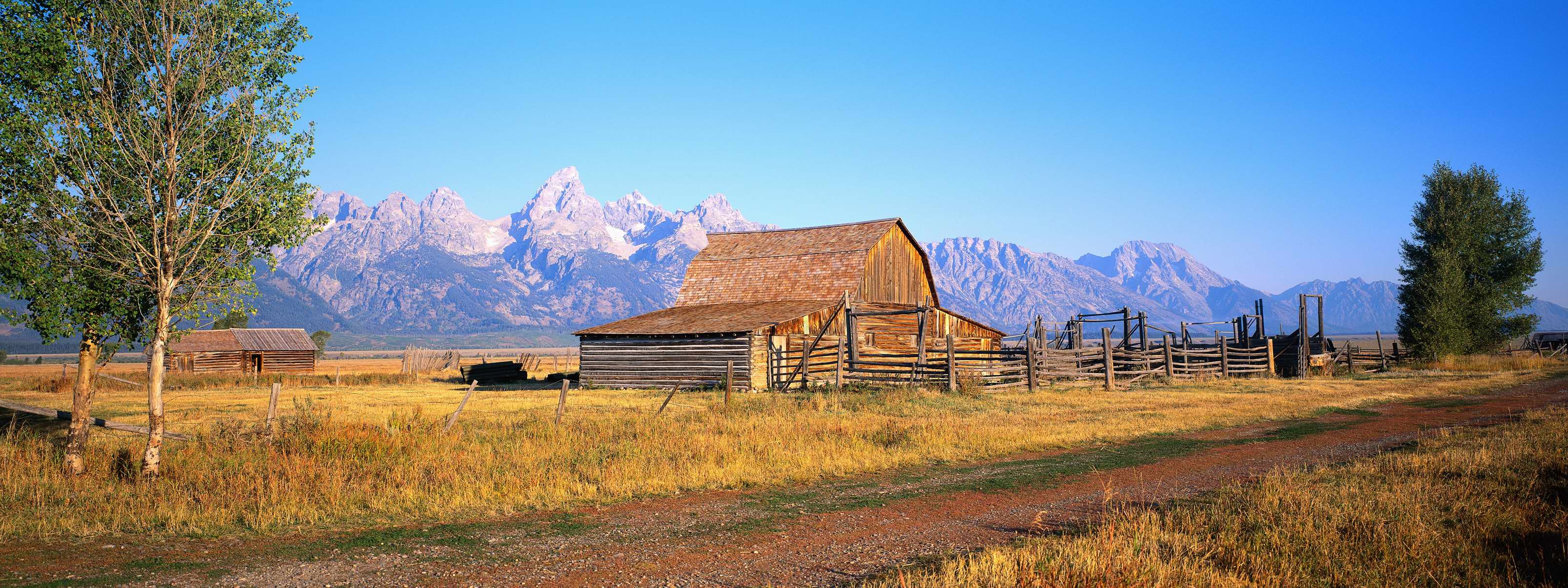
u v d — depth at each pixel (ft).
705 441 54.65
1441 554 25.80
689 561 28.66
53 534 32.50
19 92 44.55
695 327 121.49
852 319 134.00
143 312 47.67
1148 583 22.80
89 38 45.52
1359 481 37.19
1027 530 32.48
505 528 33.68
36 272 43.96
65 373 186.19
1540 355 188.65
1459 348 167.84
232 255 49.60
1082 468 47.83
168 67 46.06
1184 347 140.67
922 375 107.34
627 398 105.29
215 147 48.37
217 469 43.21
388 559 28.89
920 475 46.57
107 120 44.14
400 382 170.60
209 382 152.05
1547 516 30.76
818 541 31.32
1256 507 32.01
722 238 176.14
